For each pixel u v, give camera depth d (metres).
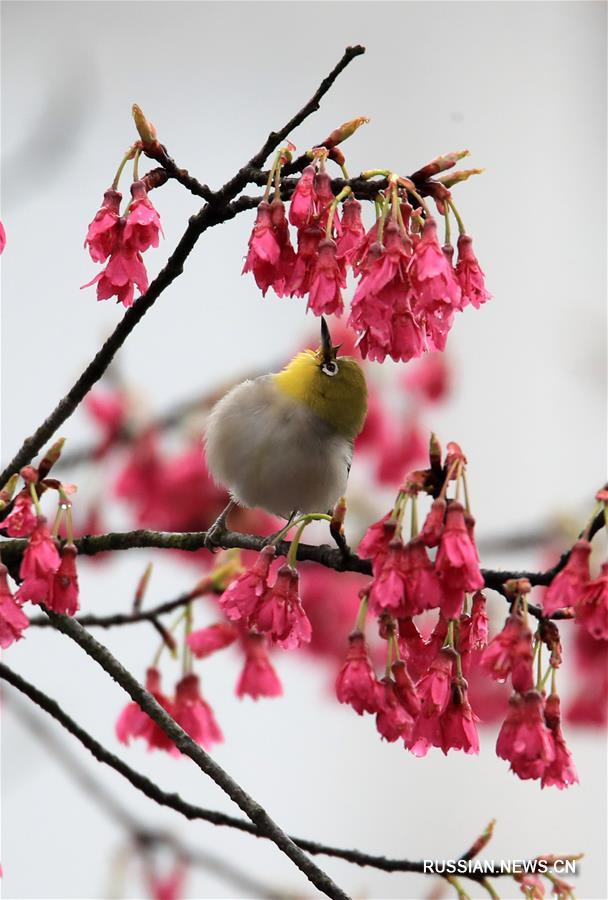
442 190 7.76
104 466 14.82
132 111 7.90
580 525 14.82
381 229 7.44
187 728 10.98
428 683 7.39
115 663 8.80
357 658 7.39
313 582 14.86
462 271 7.76
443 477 7.22
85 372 8.97
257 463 11.70
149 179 7.96
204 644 11.15
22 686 9.66
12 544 9.16
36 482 8.09
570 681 14.08
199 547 9.33
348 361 11.95
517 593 7.14
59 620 8.76
